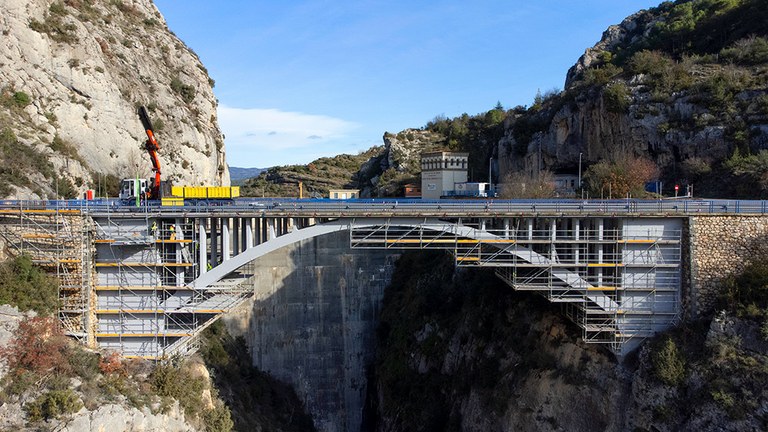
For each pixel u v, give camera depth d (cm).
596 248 4281
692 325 4066
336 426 6819
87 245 3922
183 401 3991
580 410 4259
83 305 3881
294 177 13538
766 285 3784
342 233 7188
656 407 3847
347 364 7031
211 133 9088
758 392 3428
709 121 6338
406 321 6569
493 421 4769
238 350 6425
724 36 8369
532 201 4356
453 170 8269
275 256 6906
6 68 5819
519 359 4906
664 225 4191
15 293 3594
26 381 3272
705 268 4106
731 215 4088
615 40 12862
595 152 7512
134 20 9056
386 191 10325
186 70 9112
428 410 5578
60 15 6788
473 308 5709
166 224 4100
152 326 4056
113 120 6800
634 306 4228
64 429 3134
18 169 4894
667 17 11575
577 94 8056
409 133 12419
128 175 6869
